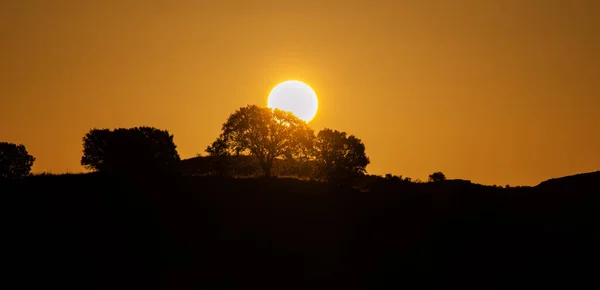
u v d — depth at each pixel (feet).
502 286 600.80
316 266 612.70
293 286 568.00
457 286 597.52
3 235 572.92
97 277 528.63
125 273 542.98
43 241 571.69
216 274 568.00
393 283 593.42
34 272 520.01
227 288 545.44
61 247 566.36
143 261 568.41
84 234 597.93
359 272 609.42
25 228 591.78
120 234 610.65
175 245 609.83
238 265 591.37
